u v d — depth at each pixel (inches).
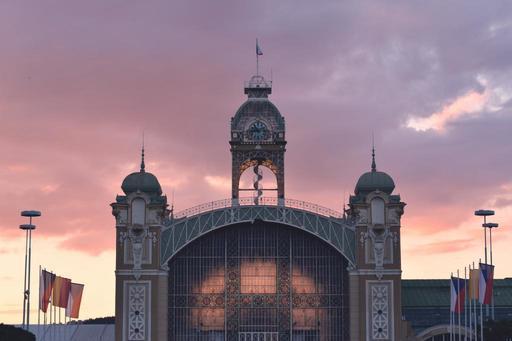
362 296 7411.4
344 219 7568.9
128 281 7401.6
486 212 7426.2
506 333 7308.1
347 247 7524.6
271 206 7564.0
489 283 6998.0
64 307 7396.7
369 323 7381.9
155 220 7460.6
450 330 7741.1
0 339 6702.8
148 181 7588.6
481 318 7096.5
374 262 7436.0
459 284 7130.9
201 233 7529.5
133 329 7362.2
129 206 7465.6
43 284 7352.4
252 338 7544.3
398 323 7377.0
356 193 7672.2
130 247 7436.0
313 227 7554.1
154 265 7421.3
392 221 7465.6
